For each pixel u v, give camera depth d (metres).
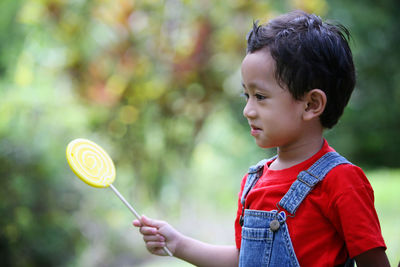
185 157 7.25
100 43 6.46
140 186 7.22
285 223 1.60
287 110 1.60
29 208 6.04
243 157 9.63
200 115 7.01
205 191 8.87
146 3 6.30
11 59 7.56
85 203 6.54
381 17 10.64
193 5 6.39
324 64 1.59
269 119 1.61
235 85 6.96
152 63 6.44
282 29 1.63
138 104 6.71
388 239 6.46
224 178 9.30
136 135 6.96
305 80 1.58
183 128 7.07
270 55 1.60
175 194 7.60
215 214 8.70
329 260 1.55
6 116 6.31
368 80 11.83
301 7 6.51
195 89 6.81
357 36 10.23
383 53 11.42
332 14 9.83
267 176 1.72
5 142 6.06
